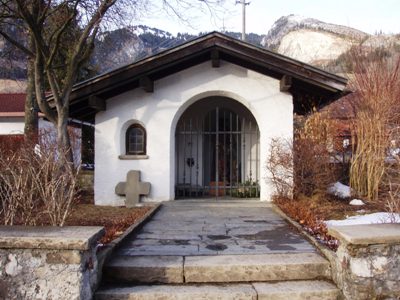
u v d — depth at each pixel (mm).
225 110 12344
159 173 10211
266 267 4547
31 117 13609
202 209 9055
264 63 9359
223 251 5160
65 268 3729
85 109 11148
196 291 4184
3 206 5934
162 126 10242
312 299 4141
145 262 4676
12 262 3754
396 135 10180
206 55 9977
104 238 5641
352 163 10883
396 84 11094
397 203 6352
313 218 7398
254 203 9828
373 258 3977
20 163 5988
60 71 12484
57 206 5770
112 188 10234
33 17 9383
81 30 11031
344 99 13109
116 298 4098
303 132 10594
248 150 12125
